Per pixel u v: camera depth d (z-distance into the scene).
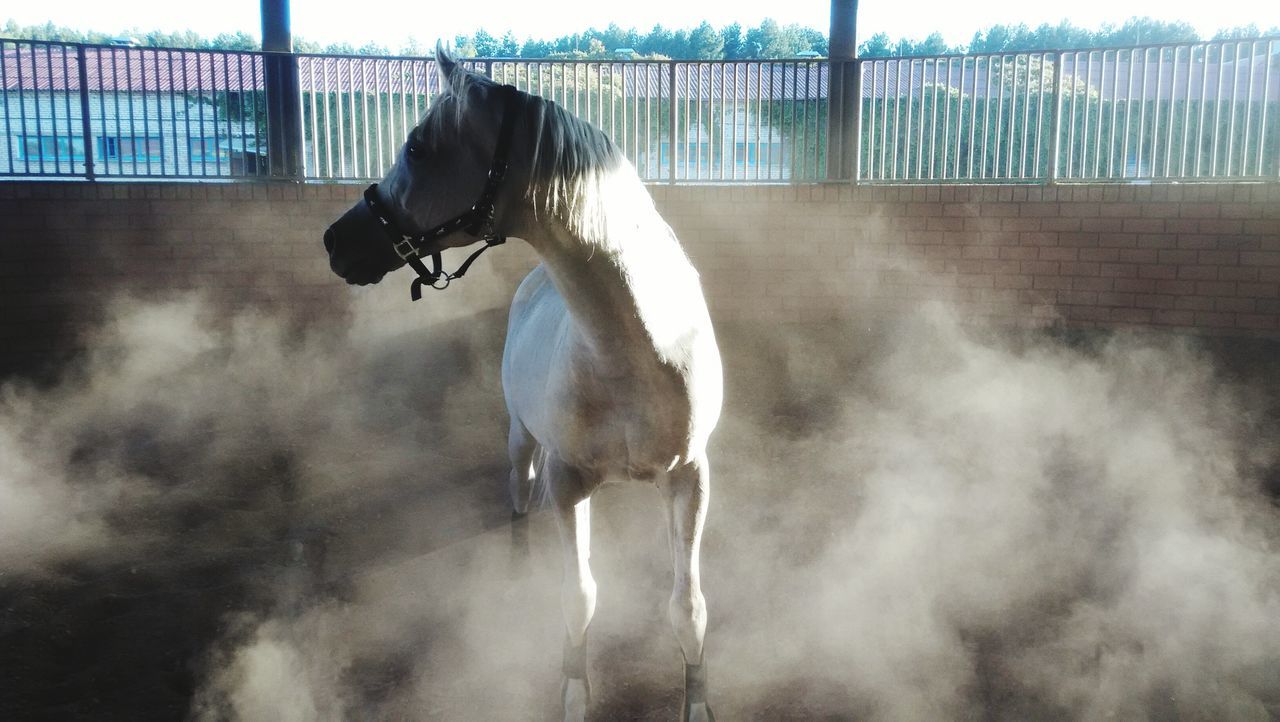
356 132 8.62
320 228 8.30
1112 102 7.84
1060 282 7.95
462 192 2.23
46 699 3.00
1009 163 8.23
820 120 8.67
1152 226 7.55
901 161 8.58
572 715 2.70
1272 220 7.12
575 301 2.33
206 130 8.30
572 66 8.80
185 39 19.16
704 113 8.77
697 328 2.50
